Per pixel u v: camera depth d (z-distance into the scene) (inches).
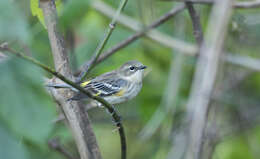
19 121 105.2
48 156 371.9
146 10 514.6
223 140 513.7
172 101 484.1
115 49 410.3
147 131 490.9
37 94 110.5
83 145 266.8
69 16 247.4
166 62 551.2
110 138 585.3
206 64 251.1
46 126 106.8
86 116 271.9
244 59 495.8
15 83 109.7
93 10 471.8
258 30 501.0
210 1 394.6
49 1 252.1
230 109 578.2
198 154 237.6
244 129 558.9
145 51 544.7
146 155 552.4
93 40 459.5
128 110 587.5
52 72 183.8
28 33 102.8
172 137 489.4
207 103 243.6
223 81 544.4
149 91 521.3
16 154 102.3
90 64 291.6
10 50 124.3
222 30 249.1
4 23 98.0
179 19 527.8
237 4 398.9
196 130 240.8
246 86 606.5
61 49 261.3
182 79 547.5
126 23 484.4
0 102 106.4
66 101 269.3
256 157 538.3
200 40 404.2
